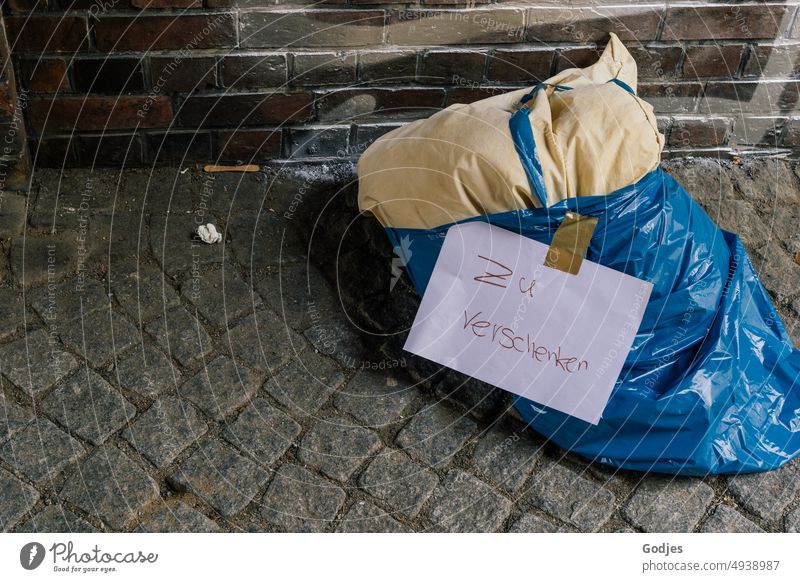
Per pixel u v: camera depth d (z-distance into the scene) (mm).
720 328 1718
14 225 1960
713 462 1629
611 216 1687
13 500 1526
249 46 1958
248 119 2084
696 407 1625
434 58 2037
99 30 1879
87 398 1679
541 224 1674
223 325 1832
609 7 2004
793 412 1735
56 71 1926
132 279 1891
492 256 1713
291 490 1595
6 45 1845
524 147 1656
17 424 1626
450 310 1744
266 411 1702
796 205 2246
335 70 2029
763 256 2105
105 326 1800
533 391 1688
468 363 1733
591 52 2076
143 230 1992
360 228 1991
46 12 1833
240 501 1571
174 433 1649
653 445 1636
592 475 1652
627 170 1688
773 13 2057
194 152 2127
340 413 1713
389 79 2064
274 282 1922
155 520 1533
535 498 1615
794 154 2309
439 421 1711
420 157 1720
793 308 1996
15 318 1791
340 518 1565
